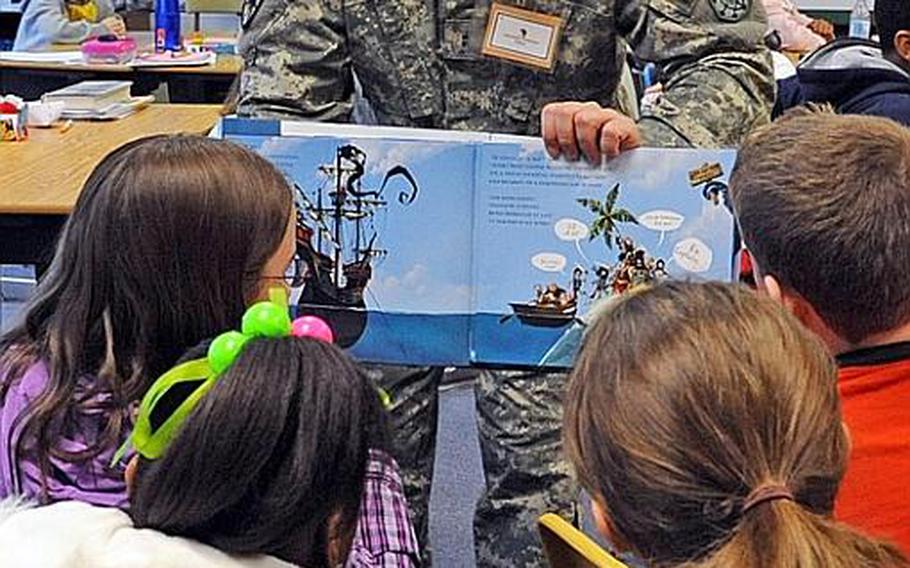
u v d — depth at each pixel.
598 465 0.81
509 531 1.65
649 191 1.31
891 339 1.13
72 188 2.03
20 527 0.97
